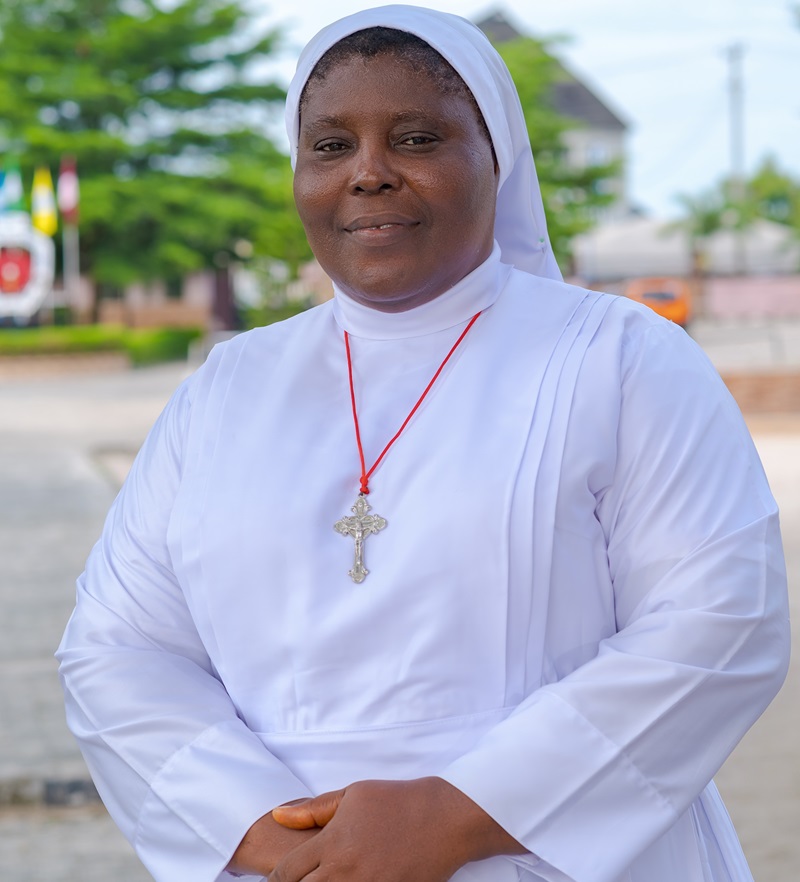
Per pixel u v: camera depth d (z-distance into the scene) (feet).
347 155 4.99
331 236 5.06
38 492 36.01
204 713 4.89
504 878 4.54
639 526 4.75
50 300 112.16
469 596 4.65
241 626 4.93
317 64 5.03
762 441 42.22
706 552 4.60
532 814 4.38
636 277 143.84
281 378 5.31
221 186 112.47
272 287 77.77
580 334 5.00
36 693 17.25
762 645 4.59
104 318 131.54
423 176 4.87
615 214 185.47
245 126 114.62
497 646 4.66
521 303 5.22
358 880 4.25
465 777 4.40
